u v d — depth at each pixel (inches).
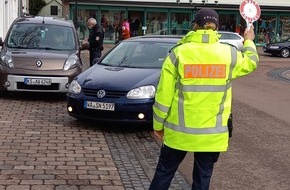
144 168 240.8
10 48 443.8
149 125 335.9
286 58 1224.8
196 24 160.2
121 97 312.5
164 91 157.3
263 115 411.2
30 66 408.5
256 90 584.7
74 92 326.6
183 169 246.1
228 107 159.9
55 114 365.4
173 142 159.3
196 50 155.2
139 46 377.7
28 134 298.4
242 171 246.7
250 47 163.0
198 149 157.2
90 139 296.0
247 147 297.4
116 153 267.6
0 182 208.8
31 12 1752.0
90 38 551.2
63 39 461.4
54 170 229.3
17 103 403.2
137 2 1445.6
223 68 155.3
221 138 157.9
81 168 234.8
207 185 162.9
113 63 362.9
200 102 155.6
